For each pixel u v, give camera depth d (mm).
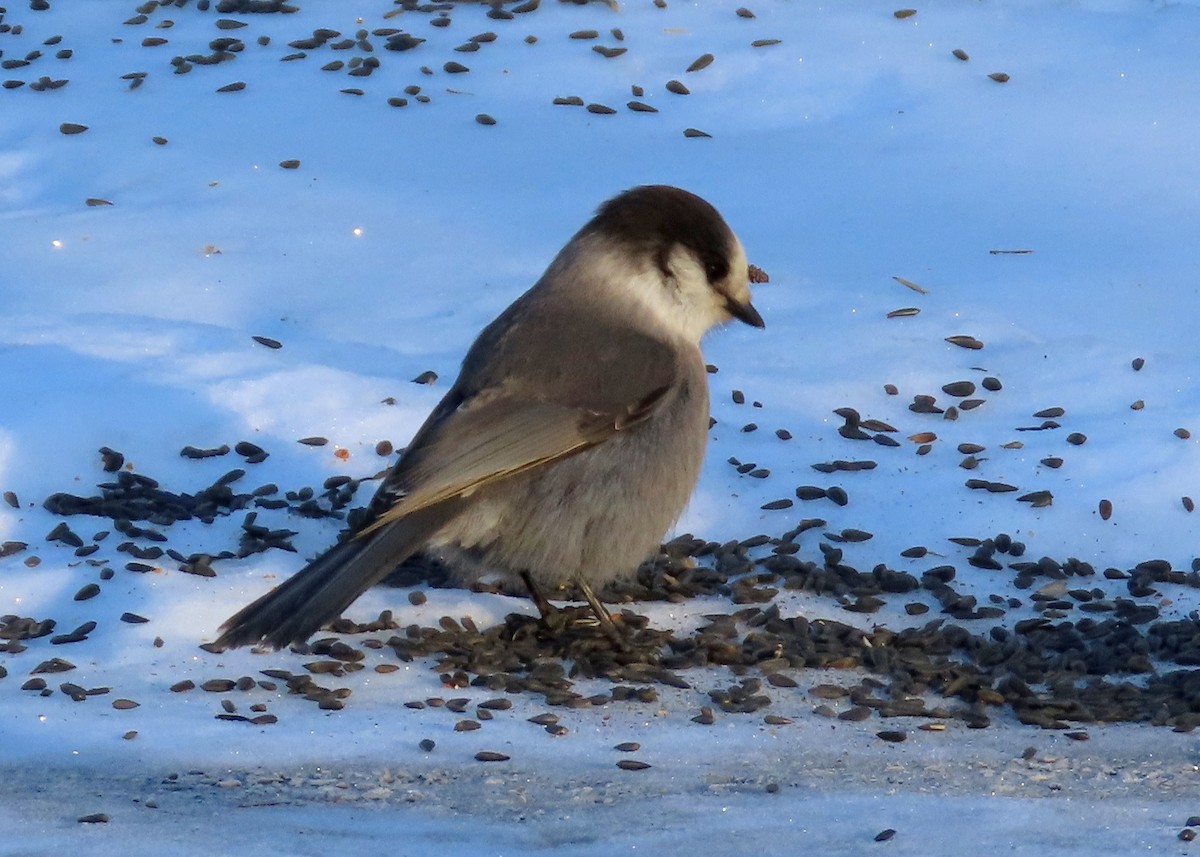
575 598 11484
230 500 12055
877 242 15180
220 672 10172
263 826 8234
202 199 16094
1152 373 13320
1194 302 14125
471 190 16109
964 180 15961
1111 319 14008
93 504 11852
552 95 17375
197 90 17703
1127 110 16750
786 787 8930
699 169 16250
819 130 16797
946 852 7941
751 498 12359
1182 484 12234
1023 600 11445
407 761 9211
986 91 17141
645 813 8484
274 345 13695
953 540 11969
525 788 8859
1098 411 13000
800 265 14891
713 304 11180
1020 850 7941
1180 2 18344
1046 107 16875
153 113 17391
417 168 16453
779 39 17953
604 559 10734
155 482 12156
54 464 12164
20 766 9031
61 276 14906
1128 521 12039
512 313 11008
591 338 10695
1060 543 11938
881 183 16000
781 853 7941
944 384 13375
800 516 12211
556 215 15680
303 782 8898
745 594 11453
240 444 12539
